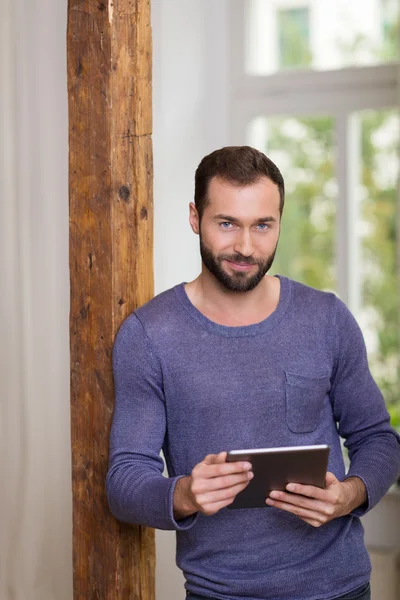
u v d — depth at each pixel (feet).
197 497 6.84
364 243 16.93
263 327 7.82
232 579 7.68
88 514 8.76
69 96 8.55
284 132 17.51
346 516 7.98
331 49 16.52
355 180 14.90
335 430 8.20
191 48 13.83
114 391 8.47
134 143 8.54
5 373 12.96
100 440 8.59
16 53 12.72
